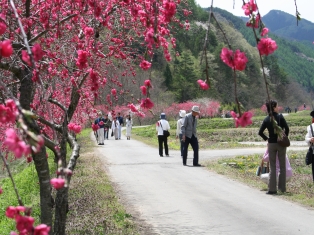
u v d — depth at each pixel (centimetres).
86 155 1662
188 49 5200
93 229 635
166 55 520
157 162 1438
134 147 2062
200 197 862
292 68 14100
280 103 8750
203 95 6331
